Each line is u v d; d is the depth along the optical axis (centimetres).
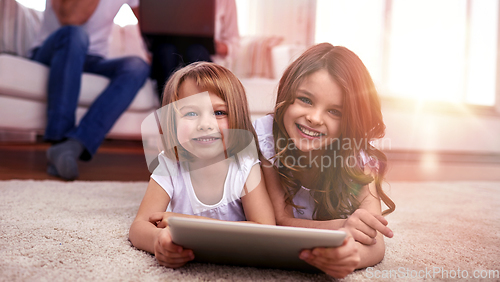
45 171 160
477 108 292
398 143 251
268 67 250
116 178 154
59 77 153
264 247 48
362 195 73
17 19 224
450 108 274
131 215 87
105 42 198
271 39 263
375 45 396
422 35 401
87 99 182
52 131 150
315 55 68
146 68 176
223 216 72
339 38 394
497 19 411
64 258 56
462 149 284
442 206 117
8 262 53
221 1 213
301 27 396
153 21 172
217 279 51
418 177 197
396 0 396
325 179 73
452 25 404
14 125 169
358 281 52
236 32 224
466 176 211
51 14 193
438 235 80
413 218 97
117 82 166
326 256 47
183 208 73
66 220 79
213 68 69
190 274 52
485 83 410
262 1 394
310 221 68
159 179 70
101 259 56
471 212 108
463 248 70
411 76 393
